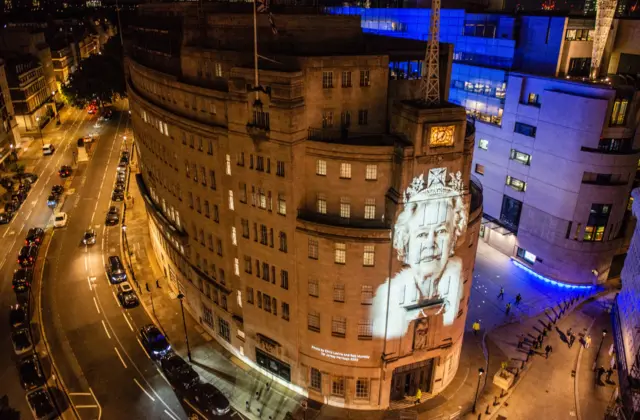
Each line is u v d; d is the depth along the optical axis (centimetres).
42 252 9612
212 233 6575
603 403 6134
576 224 8312
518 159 9156
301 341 5909
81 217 11062
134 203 11812
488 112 9781
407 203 5050
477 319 7738
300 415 5891
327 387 5997
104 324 7594
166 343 6950
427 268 5425
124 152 14588
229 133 5606
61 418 5869
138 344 7162
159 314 7856
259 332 6353
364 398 5941
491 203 9975
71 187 12631
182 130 6562
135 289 8512
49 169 13738
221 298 6825
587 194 8069
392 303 5416
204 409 5928
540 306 8100
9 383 6369
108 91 18425
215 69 6119
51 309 7919
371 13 12731
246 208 5800
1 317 7694
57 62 19988
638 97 7638
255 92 5172
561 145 8206
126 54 9512
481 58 10062
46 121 17775
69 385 6384
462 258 5631
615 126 7762
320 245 5306
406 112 4953
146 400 6159
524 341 7206
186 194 6900
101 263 9294
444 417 5834
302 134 5159
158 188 8125
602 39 8425
